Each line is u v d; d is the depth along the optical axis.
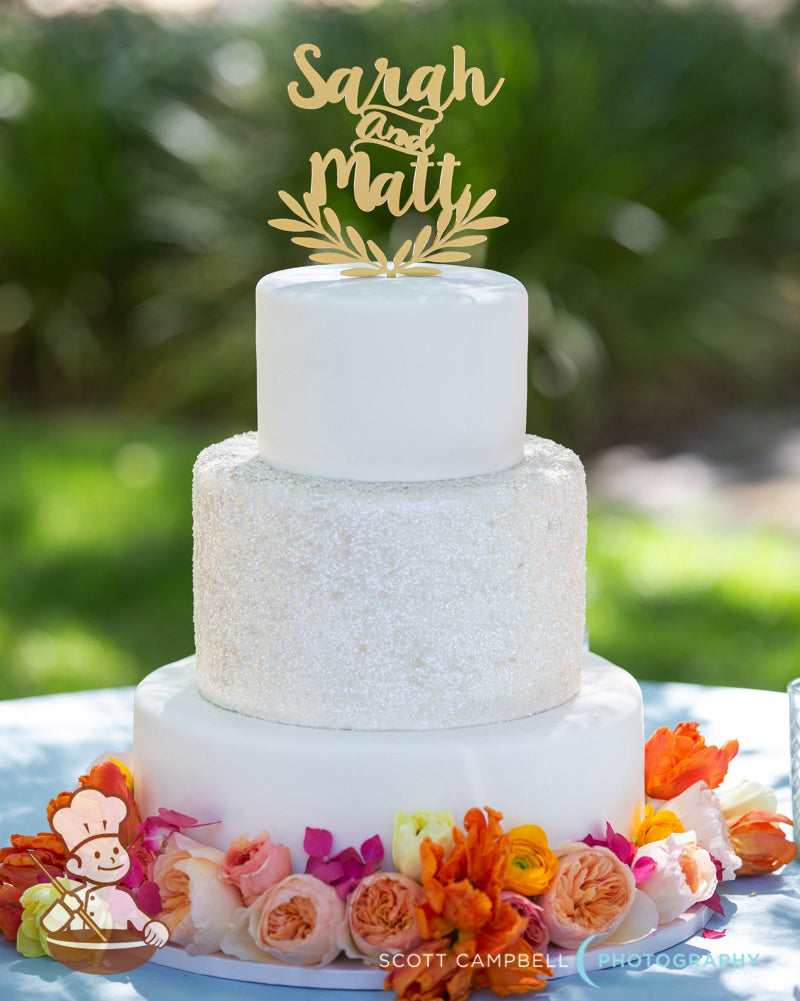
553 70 6.54
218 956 1.74
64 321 7.14
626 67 6.94
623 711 1.90
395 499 1.74
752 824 2.07
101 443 6.41
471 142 6.31
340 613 1.75
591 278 6.58
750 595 4.92
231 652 1.85
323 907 1.69
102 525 5.47
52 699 2.79
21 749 2.48
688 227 6.80
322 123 6.52
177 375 6.80
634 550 5.30
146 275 7.09
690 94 6.88
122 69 7.36
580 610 1.93
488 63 6.43
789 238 7.15
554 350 6.36
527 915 1.71
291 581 1.77
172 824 1.80
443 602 1.75
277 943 1.70
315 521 1.74
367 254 1.98
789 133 7.32
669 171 6.75
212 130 6.90
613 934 1.80
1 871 1.89
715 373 7.02
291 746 1.75
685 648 4.51
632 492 6.02
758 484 6.08
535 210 6.46
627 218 6.50
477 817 1.68
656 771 2.09
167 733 1.86
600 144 6.53
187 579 5.08
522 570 1.80
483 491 1.77
